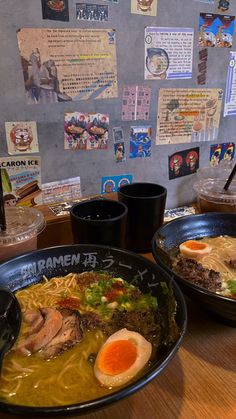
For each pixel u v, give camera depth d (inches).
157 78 18.6
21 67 15.0
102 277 13.5
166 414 9.8
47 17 14.8
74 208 15.0
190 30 18.7
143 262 12.9
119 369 9.8
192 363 11.4
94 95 17.1
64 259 13.7
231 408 9.9
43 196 17.5
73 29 15.5
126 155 19.2
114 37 16.6
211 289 13.2
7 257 14.1
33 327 11.2
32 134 16.2
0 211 13.7
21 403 9.3
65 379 9.9
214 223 17.4
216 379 10.9
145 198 16.0
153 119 19.3
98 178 18.7
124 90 17.8
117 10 16.3
